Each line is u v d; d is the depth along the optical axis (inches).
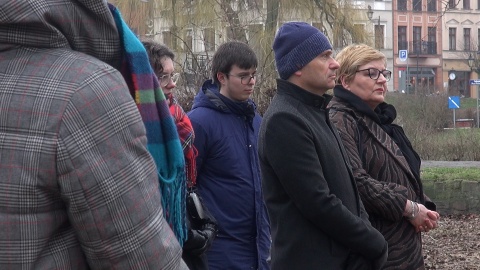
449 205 477.7
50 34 76.8
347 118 153.9
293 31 139.4
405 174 155.1
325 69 138.3
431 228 151.8
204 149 171.5
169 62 151.6
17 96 74.2
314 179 127.7
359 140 153.1
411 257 151.5
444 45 2041.1
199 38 620.7
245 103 177.2
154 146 103.2
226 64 174.7
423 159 748.0
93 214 74.2
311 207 127.2
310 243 130.0
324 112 140.4
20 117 73.7
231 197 171.5
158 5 637.9
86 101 74.4
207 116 173.0
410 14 1999.3
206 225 150.6
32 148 73.0
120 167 75.1
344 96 158.9
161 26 643.5
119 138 75.5
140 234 75.8
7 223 72.9
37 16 75.0
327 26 719.1
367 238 130.0
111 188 74.2
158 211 79.0
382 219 149.3
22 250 73.2
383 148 153.9
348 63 160.1
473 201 473.7
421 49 2011.6
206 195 171.8
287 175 128.3
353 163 148.6
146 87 94.2
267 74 491.5
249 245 172.1
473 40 2036.2
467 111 1317.7
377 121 158.2
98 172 73.8
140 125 78.4
